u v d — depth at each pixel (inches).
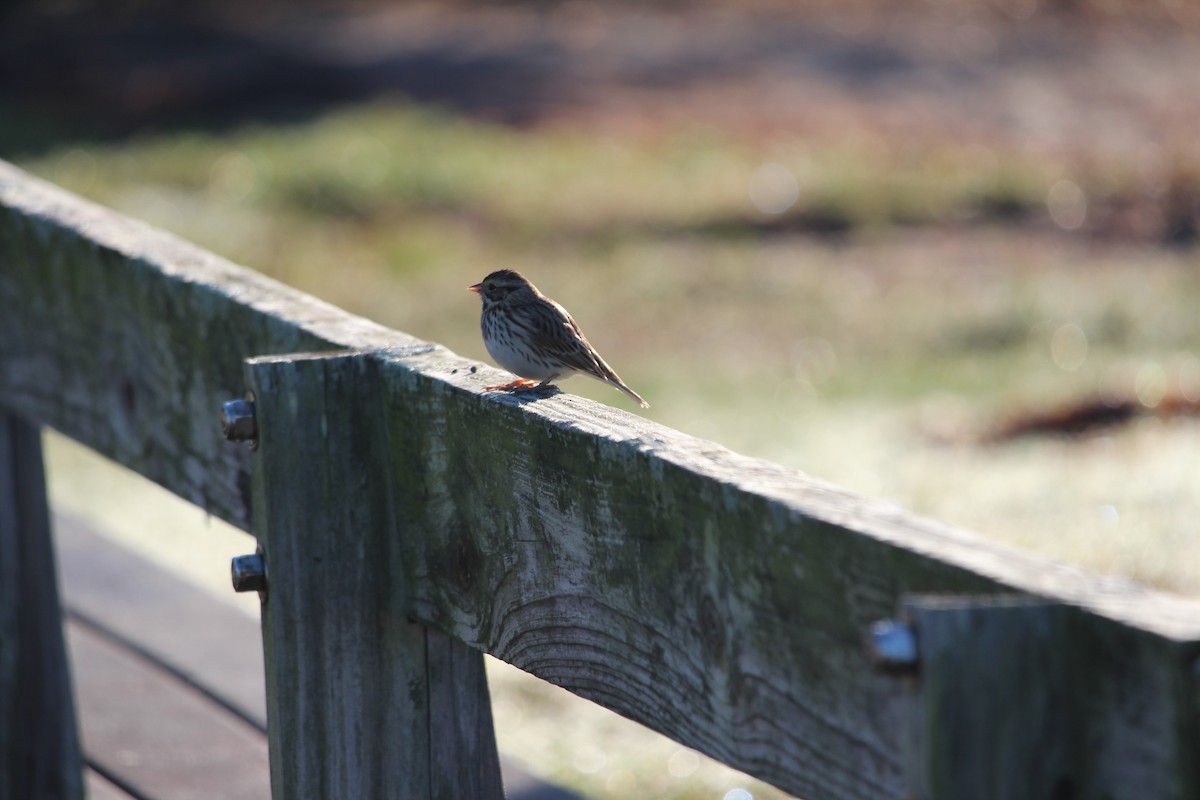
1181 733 96.6
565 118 1942.7
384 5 2583.7
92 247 233.8
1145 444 689.0
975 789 101.9
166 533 682.2
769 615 127.0
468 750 191.3
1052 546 545.0
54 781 274.8
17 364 260.5
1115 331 1079.0
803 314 1181.7
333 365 178.7
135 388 229.8
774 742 128.1
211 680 322.0
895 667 101.6
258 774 281.0
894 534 115.6
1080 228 1477.6
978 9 2554.1
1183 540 533.3
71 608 365.4
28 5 2476.6
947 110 2014.0
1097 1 2588.6
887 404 896.9
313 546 181.2
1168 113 1999.3
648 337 1137.4
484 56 2262.6
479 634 173.8
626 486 144.5
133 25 2400.3
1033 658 101.6
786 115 1977.1
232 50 2256.4
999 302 1167.0
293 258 1318.9
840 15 2532.0
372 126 1800.0
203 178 1562.5
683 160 1723.7
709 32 2425.0
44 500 272.4
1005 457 712.4
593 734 435.8
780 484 129.7
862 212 1503.4
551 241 1422.2
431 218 1477.6
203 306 210.8
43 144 1772.9
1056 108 2030.0
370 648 185.0
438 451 174.9
